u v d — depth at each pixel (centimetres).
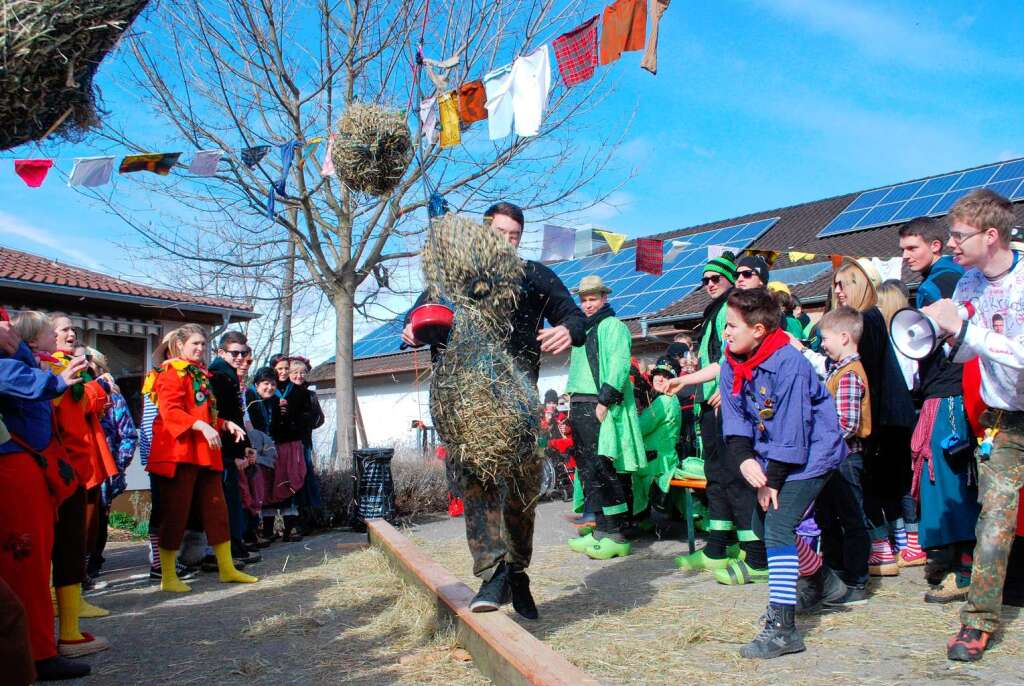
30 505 331
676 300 1448
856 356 425
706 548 513
